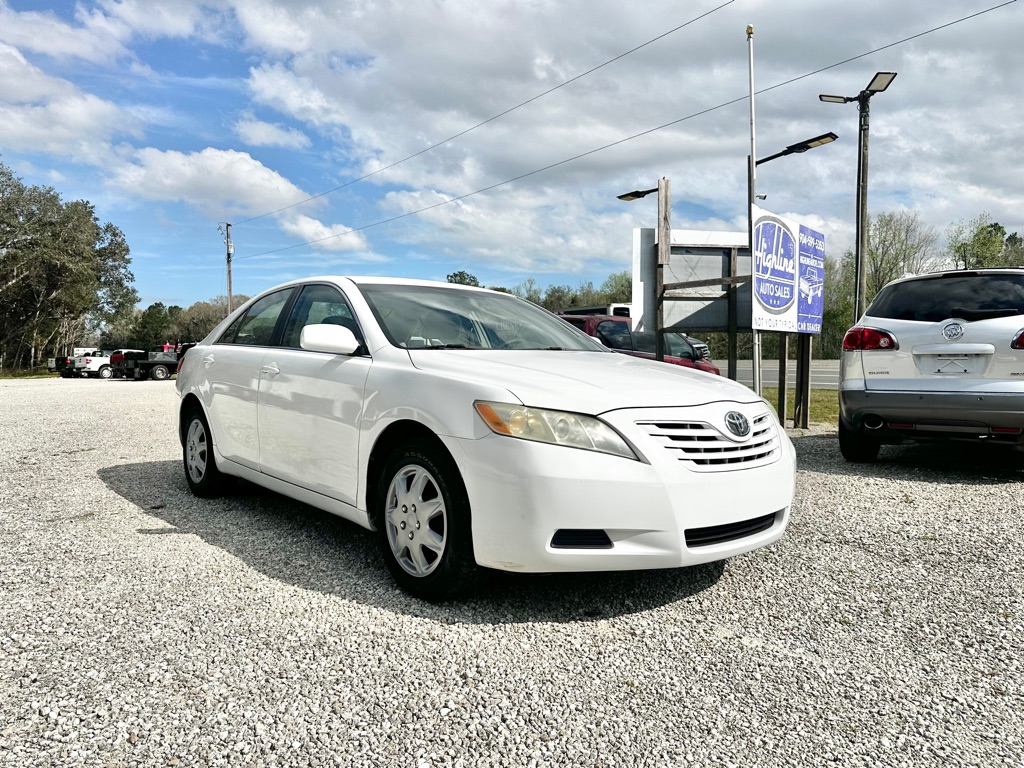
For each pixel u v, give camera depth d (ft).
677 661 8.11
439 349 11.57
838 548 12.28
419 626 8.98
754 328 26.05
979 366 16.90
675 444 9.02
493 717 6.86
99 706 6.97
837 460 21.01
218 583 10.44
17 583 10.37
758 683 7.62
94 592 10.05
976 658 8.23
